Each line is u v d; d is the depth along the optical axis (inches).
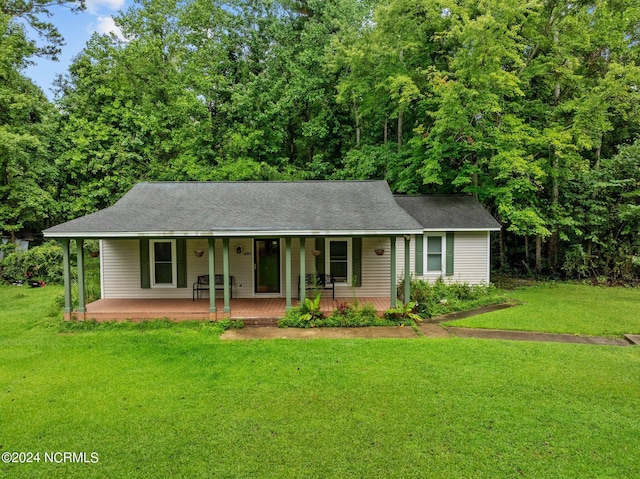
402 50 661.3
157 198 460.8
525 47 589.9
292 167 814.5
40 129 715.4
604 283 623.2
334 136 858.8
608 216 634.8
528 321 387.9
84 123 789.2
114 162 788.6
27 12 753.6
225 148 792.9
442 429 187.2
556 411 204.8
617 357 284.4
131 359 284.4
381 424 191.8
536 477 154.0
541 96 669.9
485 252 538.9
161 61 864.9
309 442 177.0
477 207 567.8
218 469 158.9
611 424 192.7
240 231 375.9
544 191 676.1
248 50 854.5
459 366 265.9
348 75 757.3
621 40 604.4
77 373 258.1
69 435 184.7
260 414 202.1
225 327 367.6
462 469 158.6
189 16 833.5
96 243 665.6
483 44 511.5
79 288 382.9
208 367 267.4
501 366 265.9
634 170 616.7
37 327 372.5
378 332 355.3
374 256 483.8
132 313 386.3
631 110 655.1
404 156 676.7
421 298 438.0
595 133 616.1
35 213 741.9
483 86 547.5
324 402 214.7
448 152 597.6
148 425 192.4
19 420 198.2
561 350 298.8
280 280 478.9
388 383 238.5
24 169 722.2
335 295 480.4
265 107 796.0
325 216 411.2
